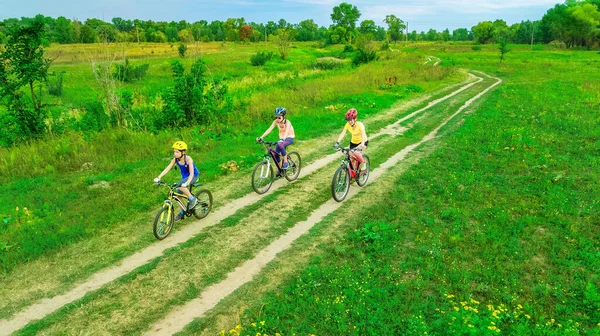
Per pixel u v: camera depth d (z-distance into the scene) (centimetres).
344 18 12706
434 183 961
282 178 1040
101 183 985
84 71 4019
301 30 15100
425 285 569
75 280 594
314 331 485
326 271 609
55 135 1345
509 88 2684
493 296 545
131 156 1183
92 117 1456
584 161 1095
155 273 612
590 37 9325
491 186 938
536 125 1526
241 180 1015
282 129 953
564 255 639
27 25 1299
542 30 11481
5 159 1103
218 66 4762
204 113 1599
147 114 1648
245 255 664
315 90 2381
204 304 542
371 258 648
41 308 532
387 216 796
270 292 566
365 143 864
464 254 646
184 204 759
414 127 1619
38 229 734
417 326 478
